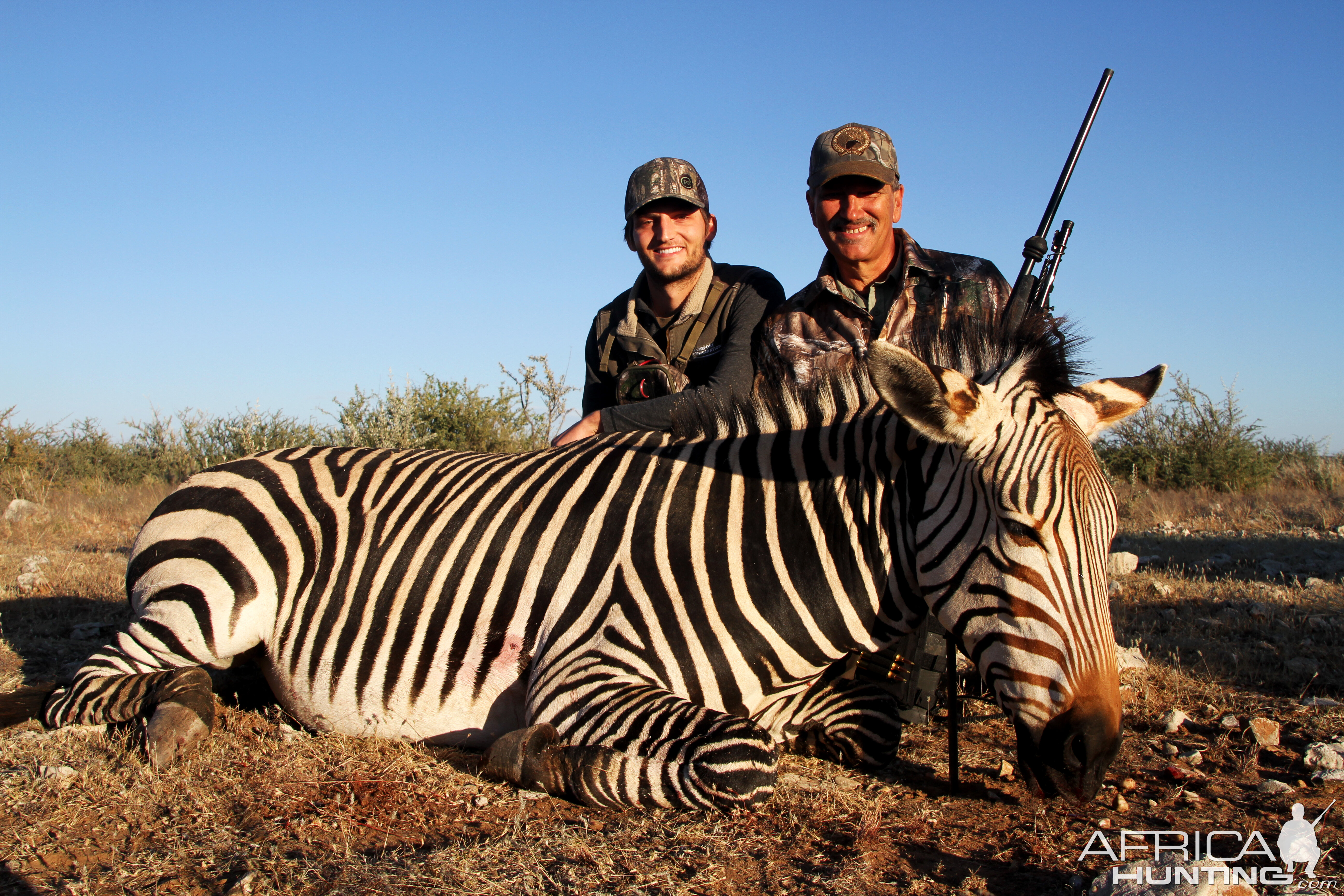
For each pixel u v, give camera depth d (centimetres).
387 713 318
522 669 308
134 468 1664
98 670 336
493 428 1221
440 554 324
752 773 260
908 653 346
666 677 289
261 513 343
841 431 308
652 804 266
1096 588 255
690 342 471
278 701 344
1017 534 256
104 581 635
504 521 325
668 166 455
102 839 252
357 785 282
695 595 296
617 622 294
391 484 349
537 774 277
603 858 237
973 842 259
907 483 287
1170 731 363
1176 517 1123
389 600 322
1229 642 486
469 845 245
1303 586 655
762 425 327
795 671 302
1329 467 1475
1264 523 1049
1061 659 250
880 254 435
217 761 301
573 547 313
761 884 229
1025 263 392
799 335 434
